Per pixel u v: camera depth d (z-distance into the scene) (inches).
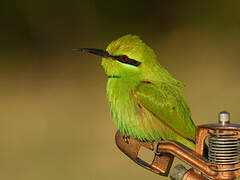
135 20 841.5
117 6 823.1
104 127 523.8
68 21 800.9
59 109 574.2
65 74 685.9
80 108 577.3
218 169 172.6
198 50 769.6
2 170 429.1
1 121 545.3
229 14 845.8
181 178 186.7
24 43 776.9
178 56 749.9
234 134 169.9
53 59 739.4
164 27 844.0
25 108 579.5
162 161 212.8
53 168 430.9
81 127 523.8
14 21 778.2
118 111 277.6
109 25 822.5
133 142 261.9
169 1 853.8
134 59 273.0
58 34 789.9
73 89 634.8
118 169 429.7
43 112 566.9
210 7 849.5
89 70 701.3
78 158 451.2
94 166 435.2
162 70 283.1
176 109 275.1
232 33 821.9
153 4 849.5
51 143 488.1
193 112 546.6
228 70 685.9
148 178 414.3
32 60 729.6
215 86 629.6
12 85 647.1
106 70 281.1
